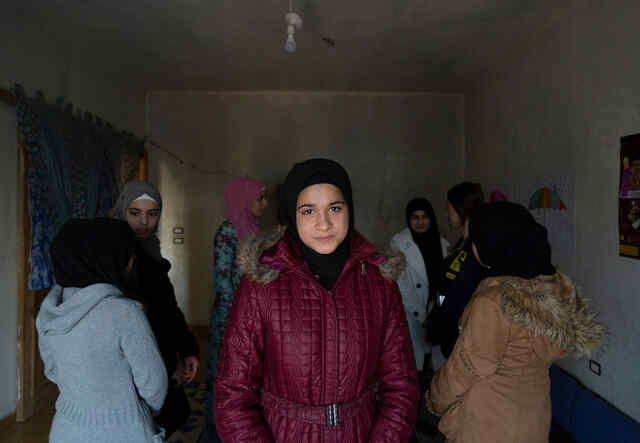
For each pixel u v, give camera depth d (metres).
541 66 2.98
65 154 2.88
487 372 1.08
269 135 4.77
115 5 2.66
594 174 2.32
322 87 4.59
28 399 2.59
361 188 4.80
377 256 1.03
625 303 2.04
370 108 4.77
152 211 1.75
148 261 1.58
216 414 0.91
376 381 1.06
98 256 1.08
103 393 1.00
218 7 2.71
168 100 4.74
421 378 2.46
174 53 3.53
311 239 0.93
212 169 4.77
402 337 1.03
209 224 4.77
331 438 0.91
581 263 2.44
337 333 0.93
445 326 1.55
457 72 4.06
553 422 2.43
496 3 2.62
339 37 3.20
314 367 0.92
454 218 2.21
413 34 3.14
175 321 1.63
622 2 2.08
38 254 2.54
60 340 0.99
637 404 1.93
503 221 1.11
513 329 1.07
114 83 4.01
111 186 3.67
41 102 2.73
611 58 2.17
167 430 1.49
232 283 2.05
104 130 3.58
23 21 2.67
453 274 1.92
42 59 2.87
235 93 4.74
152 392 1.07
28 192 2.56
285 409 0.93
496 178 3.84
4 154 2.48
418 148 4.80
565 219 2.63
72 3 2.62
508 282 1.09
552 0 2.55
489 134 4.00
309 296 0.94
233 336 0.93
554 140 2.79
